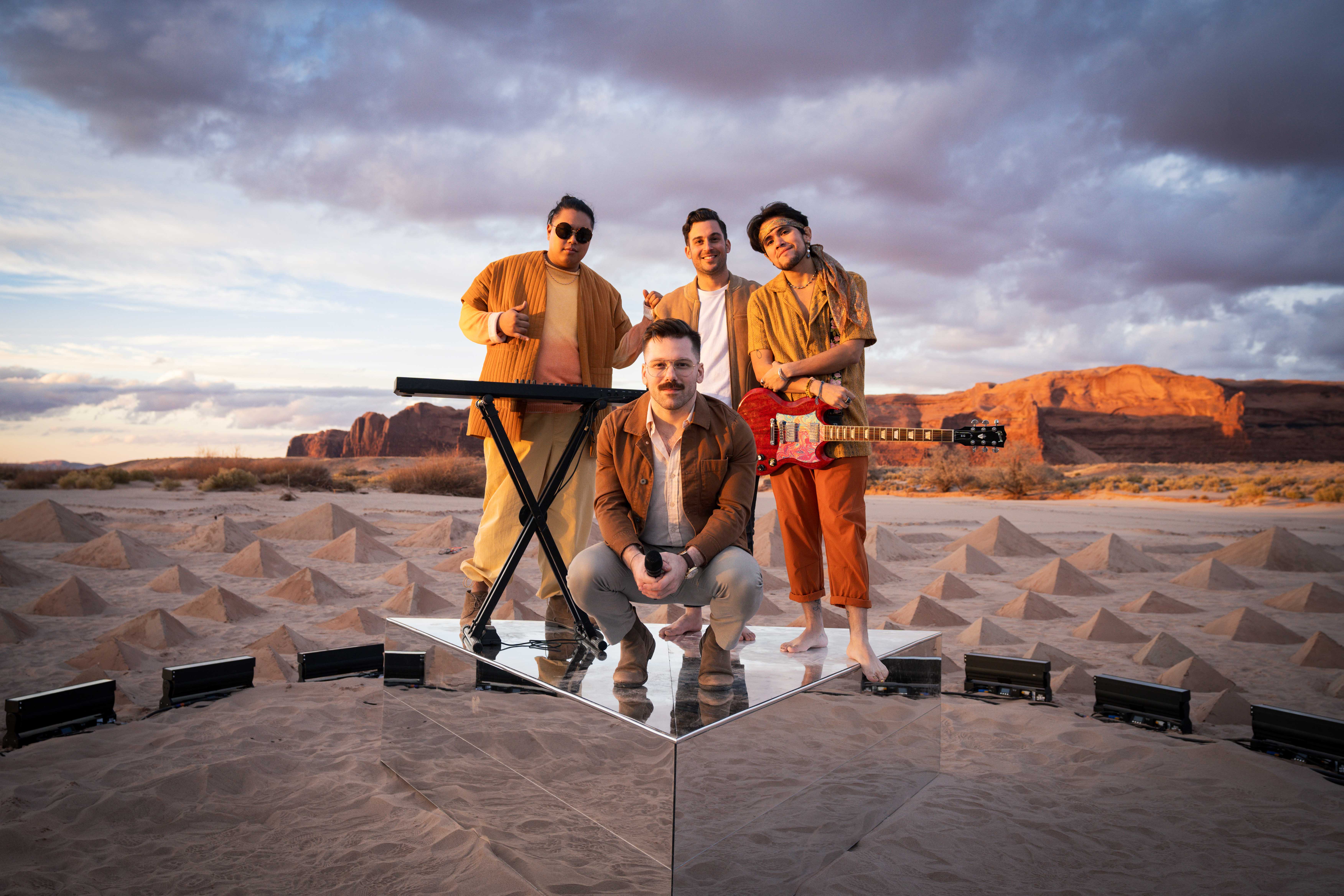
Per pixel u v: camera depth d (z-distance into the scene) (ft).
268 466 119.65
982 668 15.72
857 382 11.25
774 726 7.64
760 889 7.34
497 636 10.31
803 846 8.04
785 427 10.62
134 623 19.06
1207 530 60.75
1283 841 9.13
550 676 8.32
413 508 72.59
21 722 11.82
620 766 6.97
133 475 111.04
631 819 6.82
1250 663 18.86
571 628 11.00
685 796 6.48
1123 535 55.83
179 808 9.58
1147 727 13.30
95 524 47.91
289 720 13.11
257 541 31.58
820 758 8.39
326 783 10.52
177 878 7.97
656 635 10.62
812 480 10.73
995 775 11.26
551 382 13.71
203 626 21.07
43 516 37.93
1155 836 9.25
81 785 10.23
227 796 10.09
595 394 11.16
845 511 9.98
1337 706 15.31
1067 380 400.06
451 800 9.46
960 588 28.99
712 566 8.98
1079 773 11.35
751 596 8.82
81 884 7.82
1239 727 13.47
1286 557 36.78
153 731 12.53
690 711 7.20
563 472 11.09
